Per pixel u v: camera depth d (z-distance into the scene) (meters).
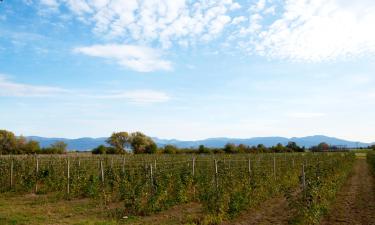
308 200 13.55
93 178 20.19
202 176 21.12
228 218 14.21
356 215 15.21
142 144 85.50
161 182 17.41
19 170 23.41
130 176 21.89
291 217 14.39
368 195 20.81
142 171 23.17
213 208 14.20
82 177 20.97
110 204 17.38
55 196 19.61
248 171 21.14
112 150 78.75
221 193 15.18
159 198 15.67
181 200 17.17
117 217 14.46
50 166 24.16
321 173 19.72
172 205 16.56
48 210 15.81
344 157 43.25
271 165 28.59
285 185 22.44
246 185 17.14
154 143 87.38
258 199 17.44
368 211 16.02
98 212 15.45
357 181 29.03
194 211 15.75
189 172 21.27
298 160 36.38
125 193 17.06
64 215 14.79
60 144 71.75
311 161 33.03
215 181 17.38
